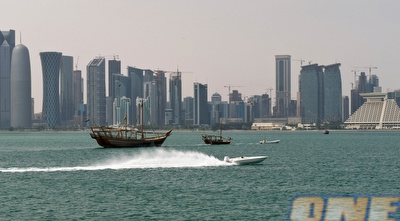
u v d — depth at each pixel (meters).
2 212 118.81
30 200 132.00
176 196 136.38
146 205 125.38
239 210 119.69
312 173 183.62
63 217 113.94
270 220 110.88
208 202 128.38
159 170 185.12
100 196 136.88
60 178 167.62
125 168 190.75
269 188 148.88
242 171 184.50
